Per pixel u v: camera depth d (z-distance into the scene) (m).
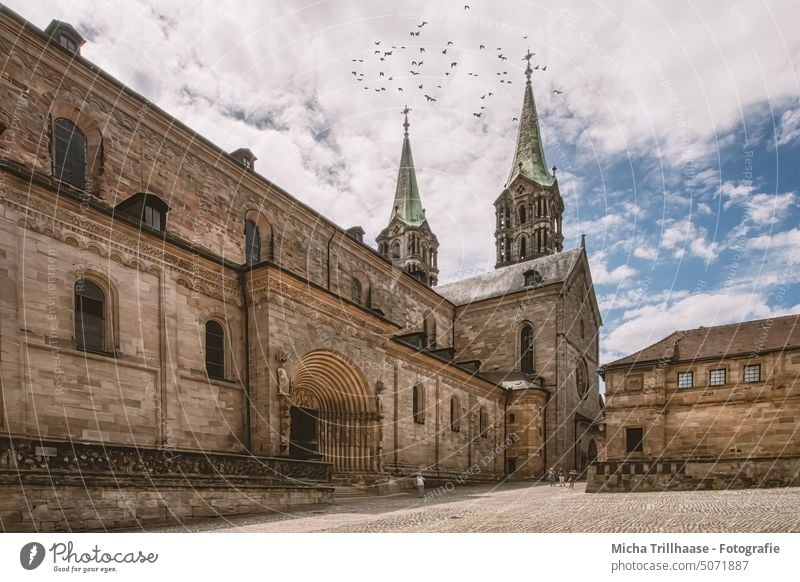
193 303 23.97
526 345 55.19
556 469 48.88
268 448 23.84
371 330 31.62
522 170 72.75
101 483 14.73
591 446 54.84
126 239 21.59
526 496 27.78
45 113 21.61
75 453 14.43
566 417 51.00
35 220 18.48
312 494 22.38
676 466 27.42
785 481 25.41
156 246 22.73
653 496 24.02
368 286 44.00
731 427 32.69
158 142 26.28
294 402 29.22
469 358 57.41
